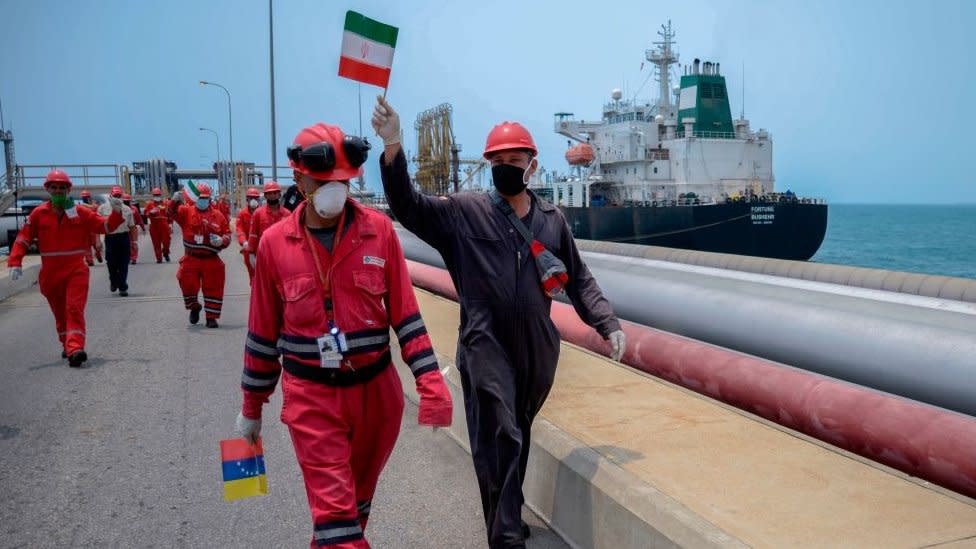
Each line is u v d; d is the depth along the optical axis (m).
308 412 3.16
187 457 5.66
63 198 8.56
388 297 3.37
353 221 3.25
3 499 4.90
